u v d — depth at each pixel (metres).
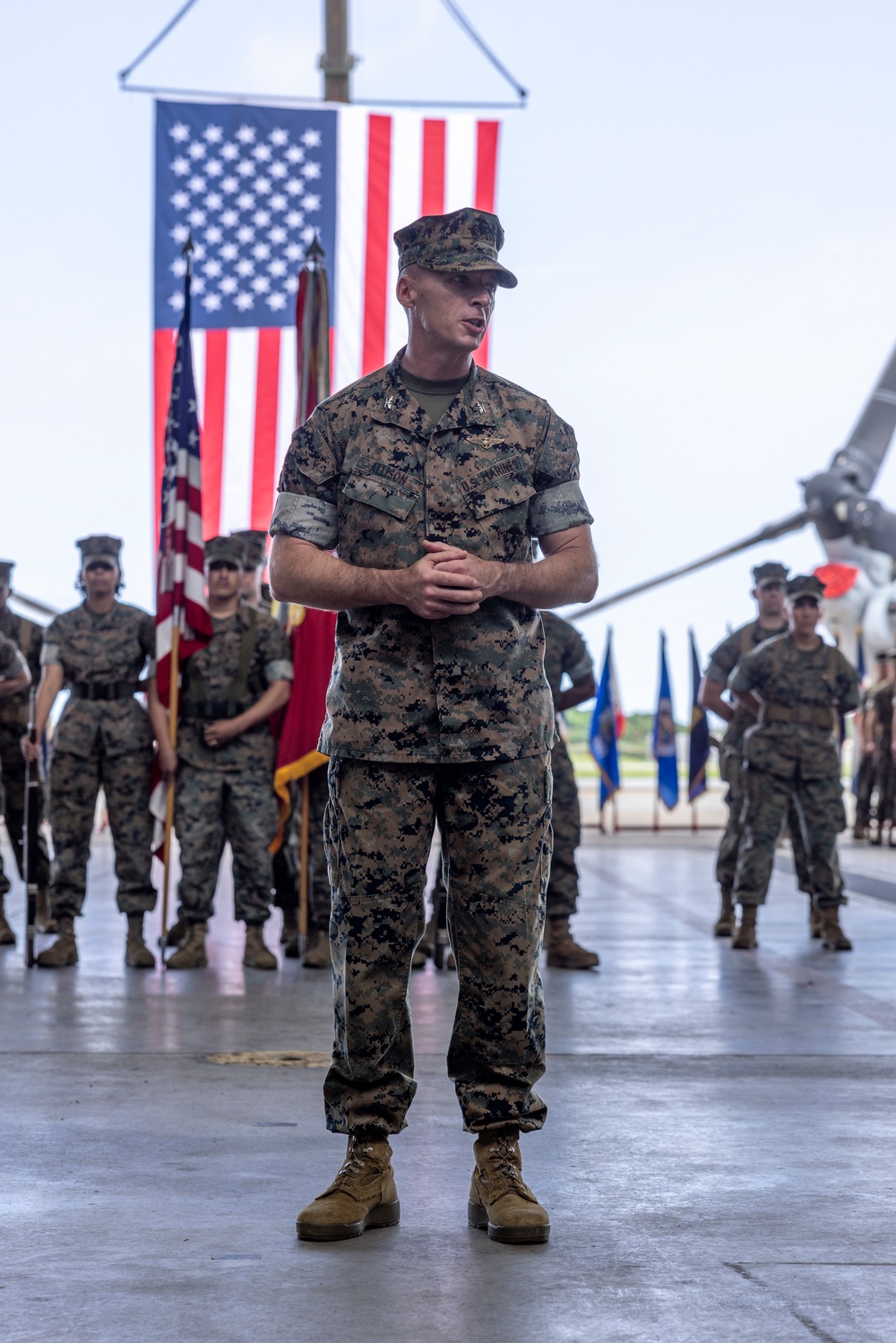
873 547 32.91
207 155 13.14
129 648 7.57
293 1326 2.55
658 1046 5.34
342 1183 3.15
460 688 3.14
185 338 7.59
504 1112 3.19
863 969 7.45
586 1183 3.51
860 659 27.97
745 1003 6.34
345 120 13.30
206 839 7.47
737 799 8.92
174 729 7.40
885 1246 3.01
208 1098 4.40
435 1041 5.41
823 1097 4.48
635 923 9.48
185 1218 3.20
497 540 3.20
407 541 3.17
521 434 3.25
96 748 7.48
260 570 9.16
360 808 3.17
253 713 7.42
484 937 3.18
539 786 3.21
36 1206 3.28
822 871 8.24
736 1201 3.34
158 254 13.02
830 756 8.28
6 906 10.10
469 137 13.39
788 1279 2.80
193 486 7.48
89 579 7.56
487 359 13.17
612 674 20.02
